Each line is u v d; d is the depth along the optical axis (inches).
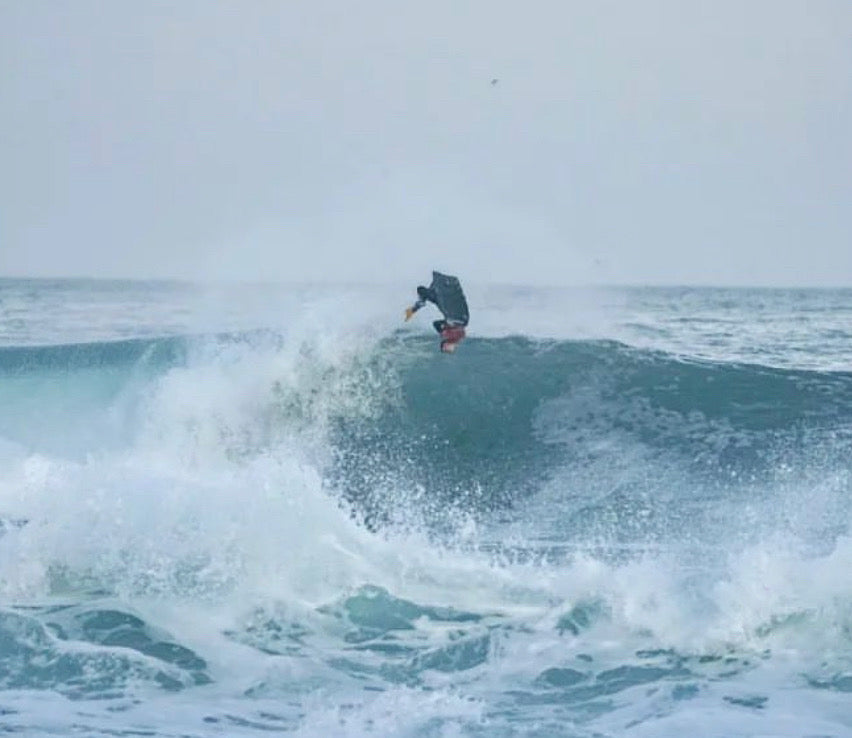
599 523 2000.5
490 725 1230.9
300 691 1342.3
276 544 1662.2
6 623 1497.3
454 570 1694.1
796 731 1221.1
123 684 1350.9
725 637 1476.4
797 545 1793.8
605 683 1365.7
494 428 2393.0
